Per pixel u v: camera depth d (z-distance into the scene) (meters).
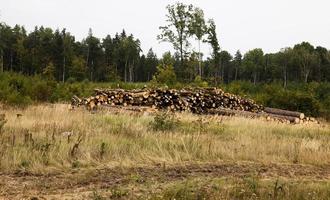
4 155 9.30
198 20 55.09
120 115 17.02
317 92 36.88
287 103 28.27
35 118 15.34
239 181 8.78
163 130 14.32
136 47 101.19
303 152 11.98
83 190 7.85
